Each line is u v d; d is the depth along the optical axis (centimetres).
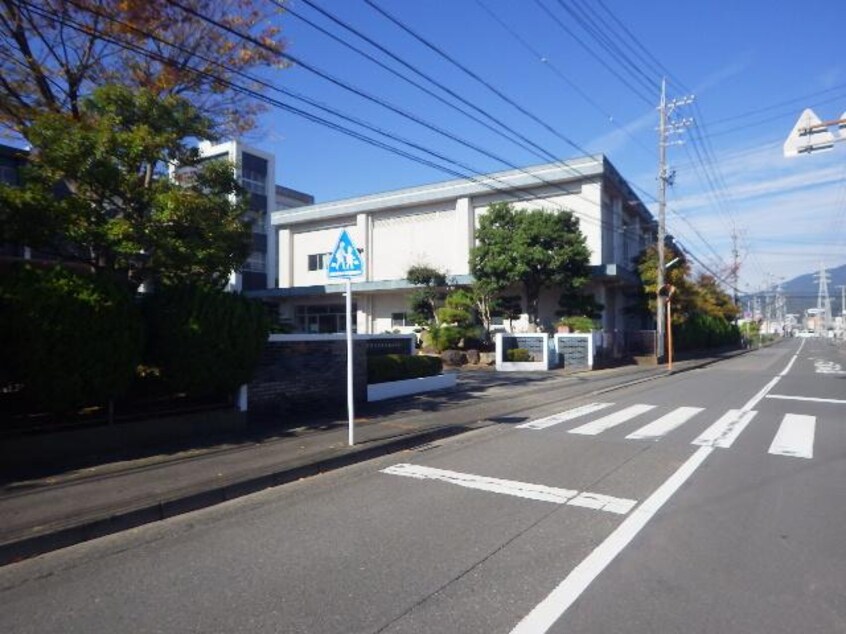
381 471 788
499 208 2853
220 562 482
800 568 460
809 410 1314
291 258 4316
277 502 655
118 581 448
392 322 3822
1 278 717
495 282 2769
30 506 588
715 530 545
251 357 972
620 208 3600
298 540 530
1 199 784
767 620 380
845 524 561
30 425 782
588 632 366
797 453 867
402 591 423
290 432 984
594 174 3181
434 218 3697
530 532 543
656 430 1063
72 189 949
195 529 568
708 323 4666
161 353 886
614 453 873
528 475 750
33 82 1074
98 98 911
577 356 2559
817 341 10219
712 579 441
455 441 989
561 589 425
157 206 874
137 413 889
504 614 389
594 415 1251
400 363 1552
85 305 752
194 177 982
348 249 912
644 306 3575
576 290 2942
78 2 1021
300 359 1197
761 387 1848
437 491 683
